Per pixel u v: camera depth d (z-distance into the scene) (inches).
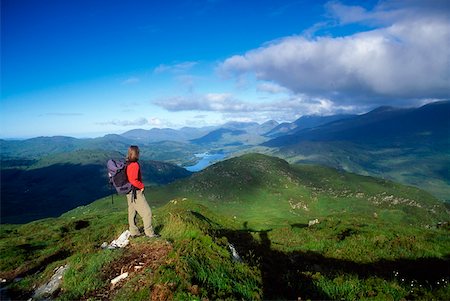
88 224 1601.9
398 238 816.9
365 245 799.7
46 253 911.7
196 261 416.8
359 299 422.9
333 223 1170.0
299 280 481.7
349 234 938.7
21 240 1262.3
